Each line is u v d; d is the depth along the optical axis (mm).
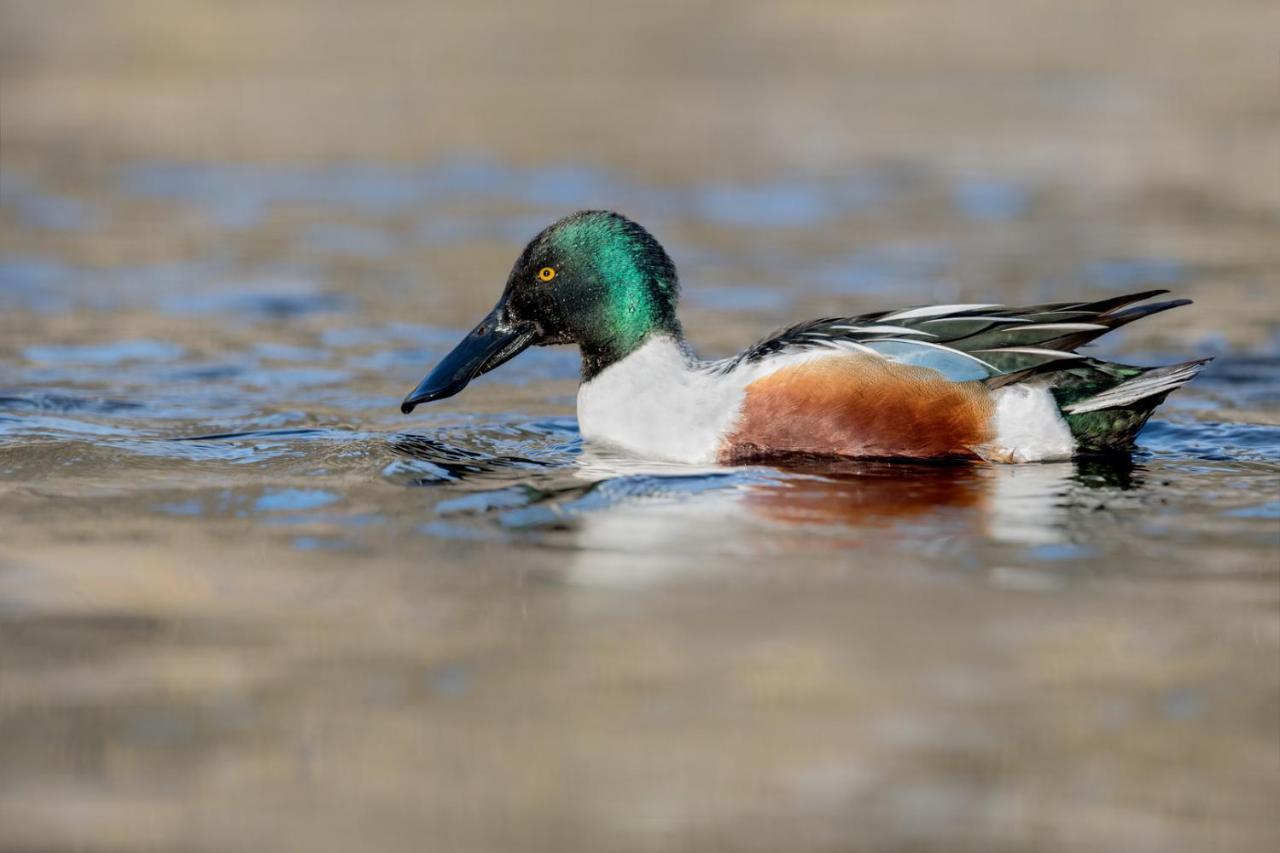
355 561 9727
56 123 29688
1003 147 27656
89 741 7363
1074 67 34531
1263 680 7926
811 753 7215
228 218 23297
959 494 11070
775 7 40812
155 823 6668
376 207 24016
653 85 33312
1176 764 7129
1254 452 12367
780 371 12078
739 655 8234
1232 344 16469
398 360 16328
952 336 11961
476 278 19938
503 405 14750
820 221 22969
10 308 18344
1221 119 29578
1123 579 9344
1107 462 11984
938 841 6523
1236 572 9430
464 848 6465
